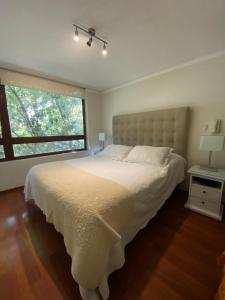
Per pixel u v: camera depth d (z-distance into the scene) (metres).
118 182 1.46
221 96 2.12
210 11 1.33
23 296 1.04
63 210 1.17
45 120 3.26
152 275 1.17
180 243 1.49
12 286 1.11
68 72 2.74
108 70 2.66
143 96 3.05
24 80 2.73
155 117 2.76
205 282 1.11
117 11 1.34
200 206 2.03
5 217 1.96
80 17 1.41
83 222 0.98
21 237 1.61
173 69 2.54
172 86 2.60
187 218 1.90
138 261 1.29
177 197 2.46
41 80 2.94
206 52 2.08
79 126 3.89
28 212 2.07
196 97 2.35
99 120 4.14
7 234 1.65
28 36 1.68
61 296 1.04
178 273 1.18
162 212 2.04
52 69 2.61
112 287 1.08
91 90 3.84
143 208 1.42
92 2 1.24
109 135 4.02
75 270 0.92
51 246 1.48
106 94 3.89
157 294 1.04
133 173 1.78
